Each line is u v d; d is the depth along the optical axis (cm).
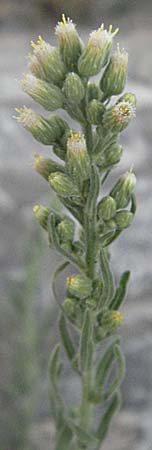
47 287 26
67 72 14
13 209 31
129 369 26
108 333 14
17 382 22
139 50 43
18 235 30
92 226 13
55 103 14
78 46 13
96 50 13
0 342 23
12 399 22
